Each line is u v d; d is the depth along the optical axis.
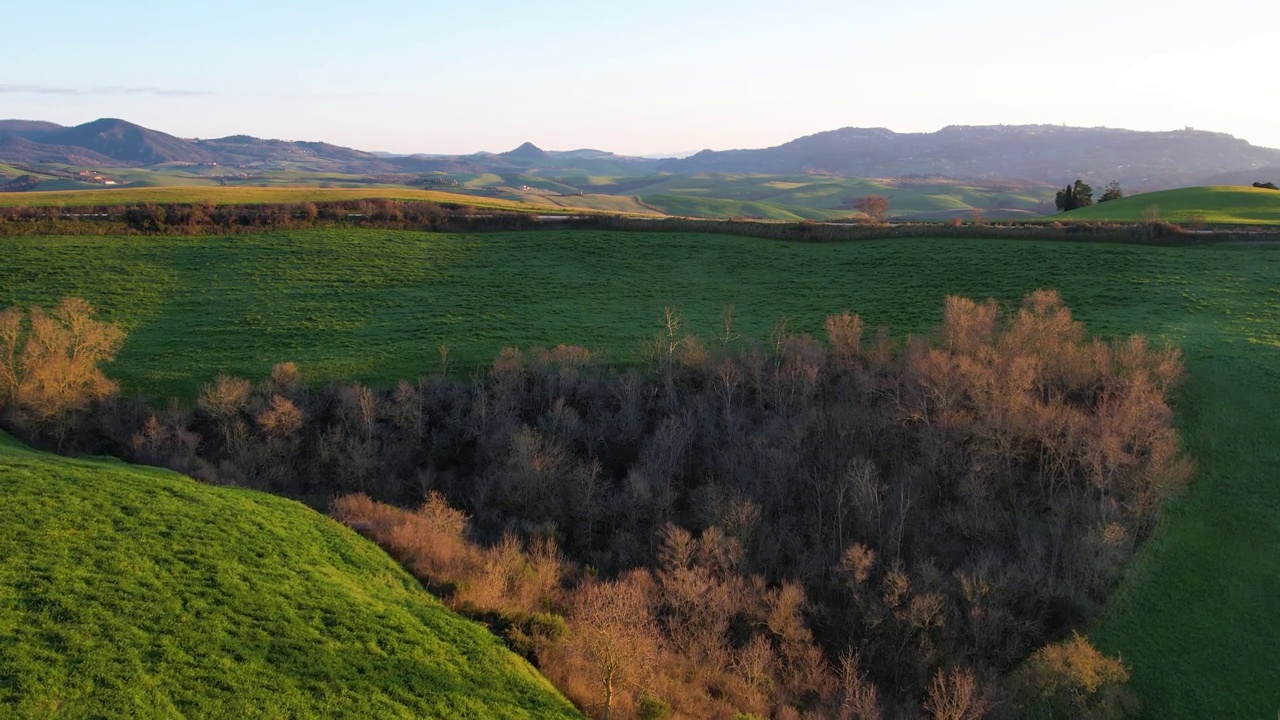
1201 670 36.31
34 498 35.78
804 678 37.44
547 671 30.89
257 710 24.23
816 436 55.09
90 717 22.59
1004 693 35.97
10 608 26.88
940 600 40.56
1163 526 44.16
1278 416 50.50
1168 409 50.41
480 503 50.56
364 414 54.97
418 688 27.11
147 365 63.31
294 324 72.06
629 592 37.78
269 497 42.44
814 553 46.56
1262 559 41.47
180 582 30.55
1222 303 68.56
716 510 47.06
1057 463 48.19
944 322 63.75
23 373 57.66
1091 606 40.09
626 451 56.28
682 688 33.19
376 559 37.19
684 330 70.88
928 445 50.75
